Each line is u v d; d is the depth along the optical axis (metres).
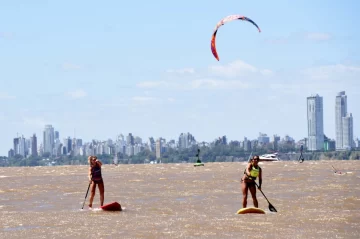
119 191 78.25
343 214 52.78
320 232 44.62
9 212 57.09
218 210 56.72
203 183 91.88
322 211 54.59
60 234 44.91
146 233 44.75
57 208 59.72
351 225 47.41
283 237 42.84
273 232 44.72
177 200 65.56
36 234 45.06
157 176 120.06
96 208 59.06
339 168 147.88
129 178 112.81
